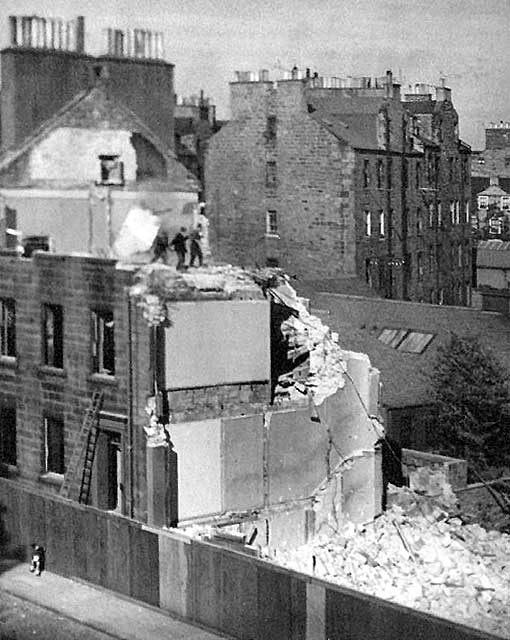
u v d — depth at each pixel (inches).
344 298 2273.6
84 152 1902.1
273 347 1525.6
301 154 2741.1
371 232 2768.2
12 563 1455.5
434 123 3038.9
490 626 1261.1
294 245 2775.6
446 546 1496.1
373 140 2795.3
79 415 1455.5
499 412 1916.8
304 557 1433.3
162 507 1350.9
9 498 1480.1
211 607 1235.9
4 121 1871.3
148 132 1951.3
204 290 1395.2
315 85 2960.1
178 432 1380.4
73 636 1227.2
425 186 2982.3
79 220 1879.9
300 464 1486.2
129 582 1328.7
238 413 1429.6
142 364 1354.6
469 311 2155.5
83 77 1921.8
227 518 1422.2
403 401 1923.0
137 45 1979.6
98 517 1357.0
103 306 1408.7
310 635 1135.0
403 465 1759.4
